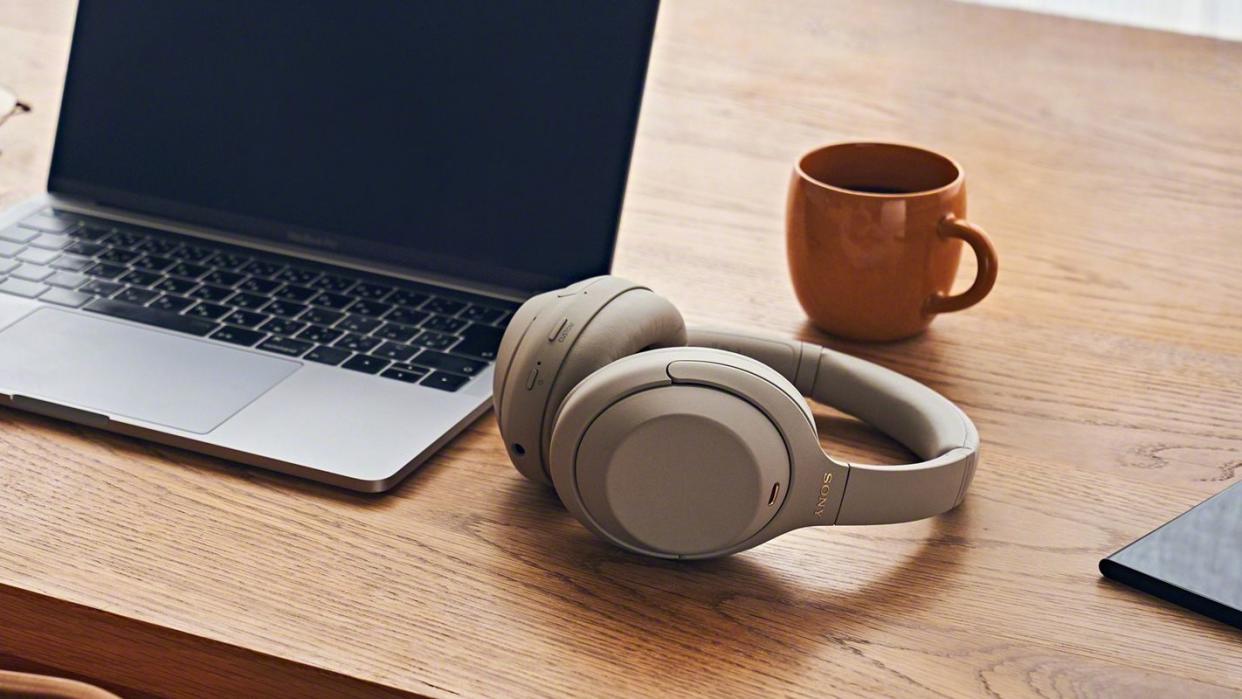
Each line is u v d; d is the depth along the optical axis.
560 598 0.59
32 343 0.75
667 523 0.59
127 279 0.83
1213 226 0.99
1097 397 0.77
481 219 0.83
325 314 0.80
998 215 1.00
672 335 0.65
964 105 1.19
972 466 0.64
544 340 0.61
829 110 1.18
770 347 0.73
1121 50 1.32
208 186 0.89
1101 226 0.99
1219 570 0.60
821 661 0.55
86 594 0.58
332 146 0.87
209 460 0.68
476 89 0.84
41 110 1.12
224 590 0.58
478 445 0.70
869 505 0.60
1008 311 0.87
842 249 0.79
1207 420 0.75
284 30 0.87
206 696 0.57
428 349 0.77
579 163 0.82
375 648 0.55
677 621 0.57
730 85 1.23
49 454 0.68
